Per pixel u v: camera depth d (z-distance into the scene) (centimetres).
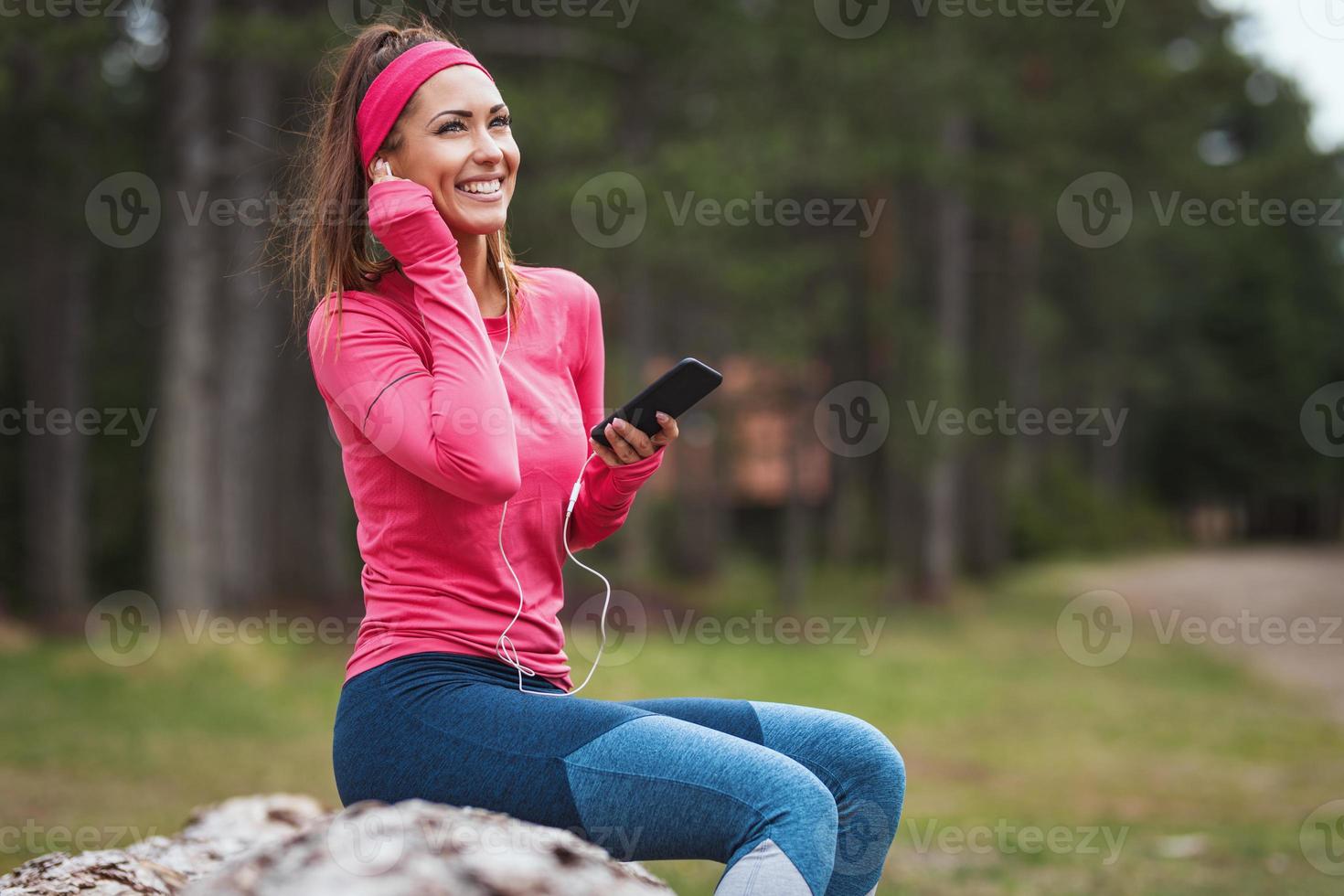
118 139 2512
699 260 2564
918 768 1798
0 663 2286
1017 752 1952
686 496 4178
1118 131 3600
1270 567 5644
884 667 2730
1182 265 6675
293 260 428
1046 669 2889
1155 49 3666
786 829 322
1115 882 984
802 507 3691
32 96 2211
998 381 4622
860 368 3881
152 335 3484
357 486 375
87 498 3628
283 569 3141
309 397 3166
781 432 4009
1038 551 6228
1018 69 3256
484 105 391
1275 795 1608
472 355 359
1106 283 5722
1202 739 2098
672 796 332
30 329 3123
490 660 367
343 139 398
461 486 349
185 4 2286
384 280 388
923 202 3812
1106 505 7119
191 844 561
